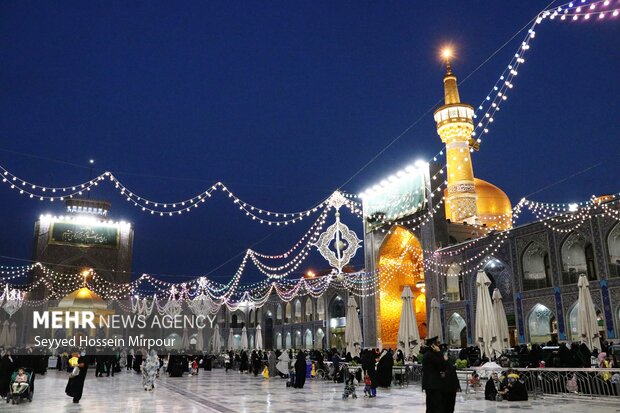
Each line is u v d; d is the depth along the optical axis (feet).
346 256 104.47
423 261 112.47
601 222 84.33
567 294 87.20
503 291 99.50
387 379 53.31
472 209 127.44
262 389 54.70
